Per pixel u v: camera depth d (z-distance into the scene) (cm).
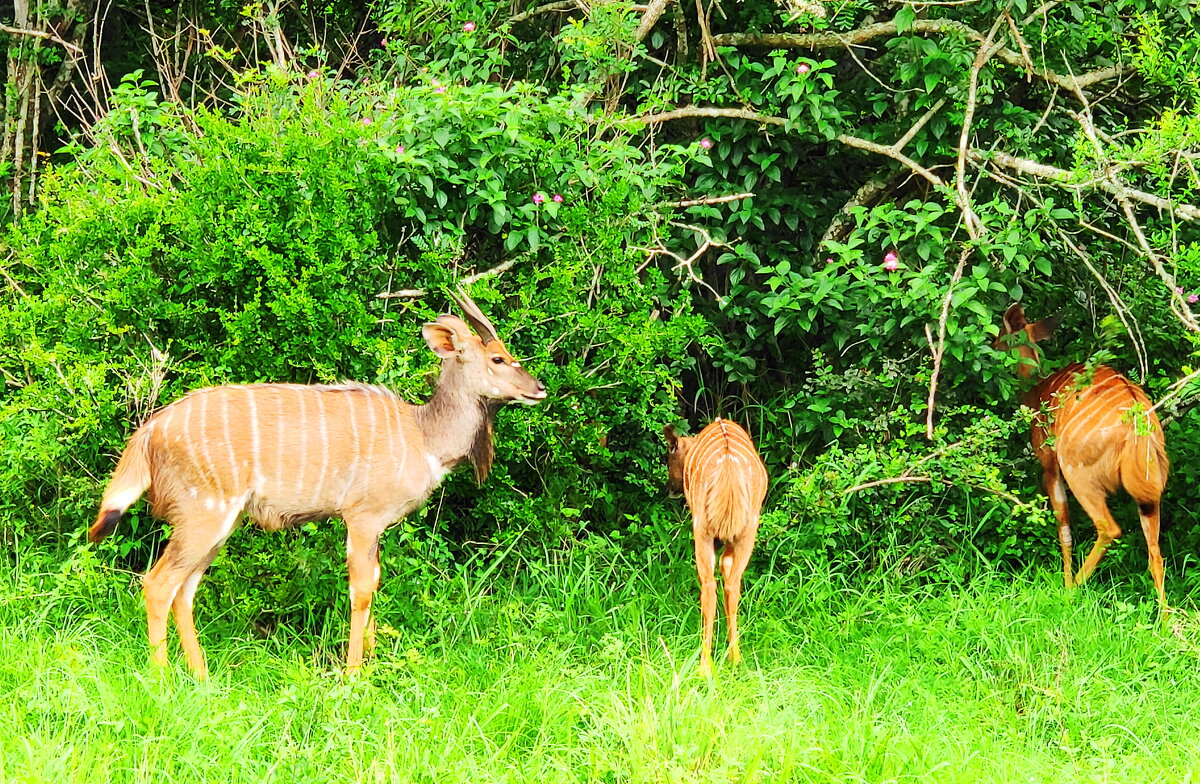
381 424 914
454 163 1078
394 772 710
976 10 1212
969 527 1159
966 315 1134
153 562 1038
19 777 655
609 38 1221
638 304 1128
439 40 1305
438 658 938
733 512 955
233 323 974
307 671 864
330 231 988
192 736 764
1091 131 1093
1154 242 1079
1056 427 1137
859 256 1118
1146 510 1093
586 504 1161
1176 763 827
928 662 973
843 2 1192
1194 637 1002
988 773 786
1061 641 991
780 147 1270
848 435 1212
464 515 1145
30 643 874
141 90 1134
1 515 1032
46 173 1110
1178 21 1174
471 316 945
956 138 1231
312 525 975
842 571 1132
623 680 892
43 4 1570
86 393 973
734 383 1346
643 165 1168
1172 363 1233
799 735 783
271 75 1133
